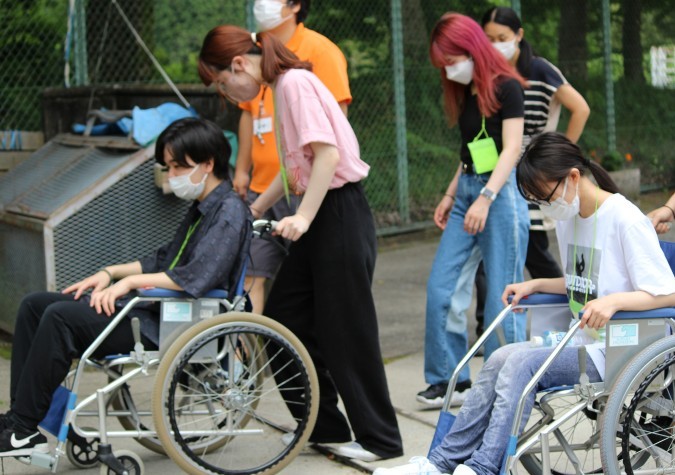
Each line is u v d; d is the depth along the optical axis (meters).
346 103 5.19
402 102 10.00
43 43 8.12
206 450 4.38
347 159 4.14
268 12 5.06
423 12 10.34
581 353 3.45
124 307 3.85
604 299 3.40
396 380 5.63
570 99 5.47
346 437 4.43
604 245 3.58
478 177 4.89
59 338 3.83
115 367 4.38
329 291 4.16
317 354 4.38
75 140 6.53
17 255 6.05
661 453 3.58
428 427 4.80
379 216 10.02
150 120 5.95
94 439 4.32
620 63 12.24
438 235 10.25
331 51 5.17
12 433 3.83
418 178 10.33
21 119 7.98
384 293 7.96
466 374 5.08
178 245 4.18
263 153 5.38
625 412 3.49
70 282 5.72
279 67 4.04
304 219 3.99
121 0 8.45
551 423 3.56
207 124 4.07
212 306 3.96
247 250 4.02
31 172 6.43
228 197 4.07
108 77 8.42
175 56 8.83
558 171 3.53
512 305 3.83
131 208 5.82
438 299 4.98
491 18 5.37
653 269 3.46
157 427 3.72
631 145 12.36
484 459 3.44
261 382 4.39
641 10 12.37
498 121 4.83
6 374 5.83
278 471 3.98
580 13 11.66
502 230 4.82
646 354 3.39
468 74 4.79
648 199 12.12
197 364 4.13
